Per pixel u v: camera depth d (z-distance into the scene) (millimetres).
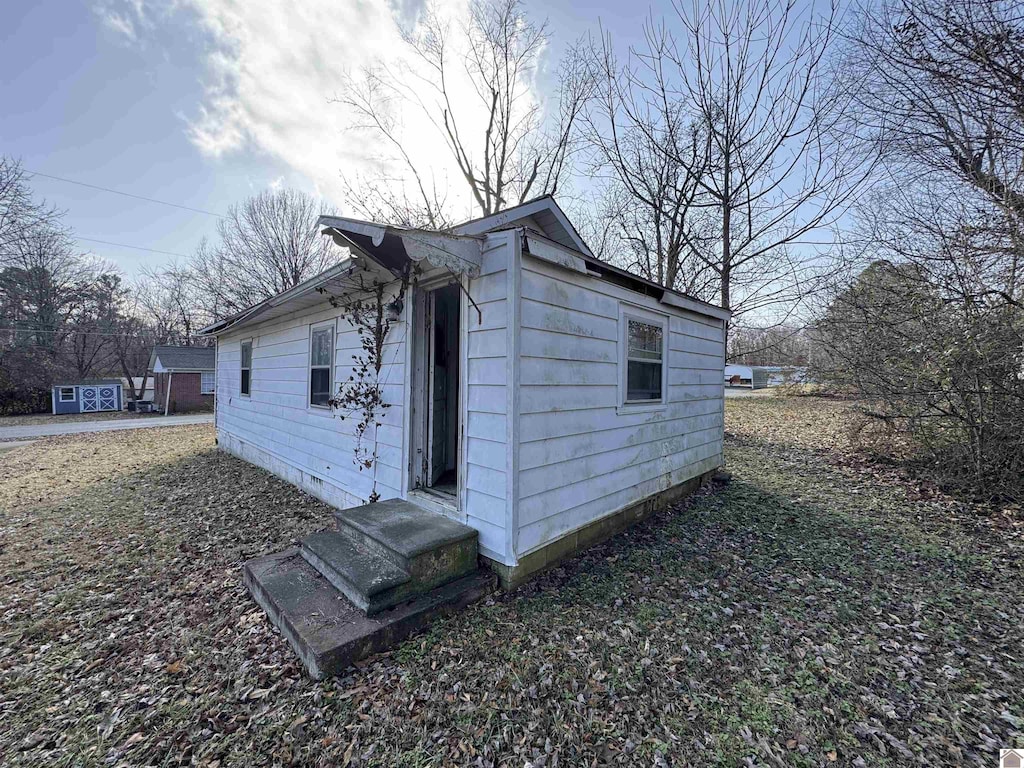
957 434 5910
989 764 1762
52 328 21328
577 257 3500
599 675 2291
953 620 2832
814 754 1817
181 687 2252
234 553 3986
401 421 4180
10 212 18328
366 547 3215
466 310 3416
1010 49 4938
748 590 3223
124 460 8750
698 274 11211
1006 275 5246
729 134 10078
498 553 3143
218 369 10148
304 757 1828
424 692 2176
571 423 3590
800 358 11445
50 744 1917
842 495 5621
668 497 5203
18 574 3607
